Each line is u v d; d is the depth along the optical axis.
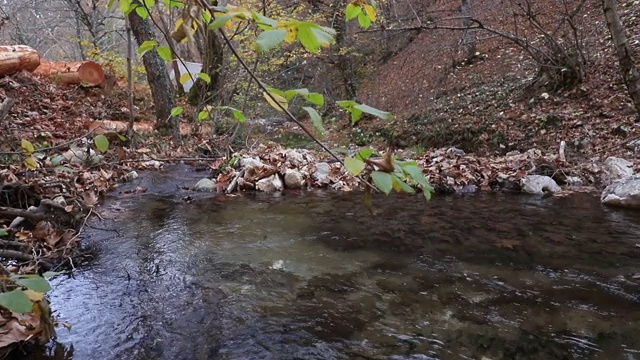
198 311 1.87
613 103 6.42
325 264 2.44
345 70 13.59
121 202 3.84
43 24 17.09
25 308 0.98
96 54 8.68
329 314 1.84
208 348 1.59
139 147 5.73
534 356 1.50
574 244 2.76
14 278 1.13
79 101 6.91
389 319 1.79
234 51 0.78
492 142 7.37
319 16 10.52
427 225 3.24
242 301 1.97
